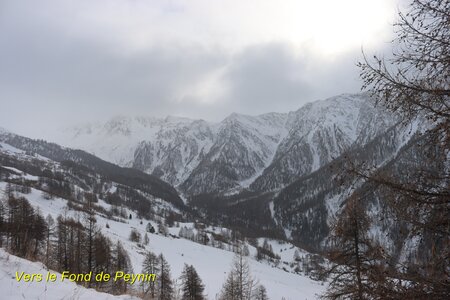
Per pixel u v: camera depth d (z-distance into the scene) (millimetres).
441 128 5066
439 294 5145
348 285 10180
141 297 13023
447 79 5230
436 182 5266
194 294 41719
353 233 11555
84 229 34812
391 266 5633
